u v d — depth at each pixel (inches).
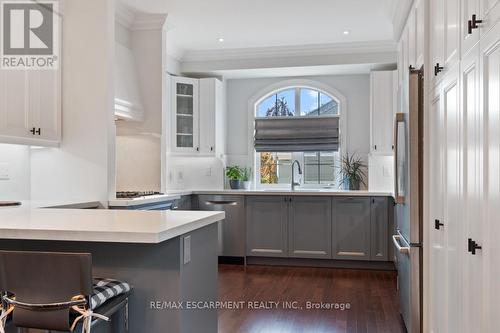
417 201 110.3
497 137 55.6
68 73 149.3
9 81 125.1
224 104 253.8
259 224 218.1
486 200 59.9
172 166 237.3
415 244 110.3
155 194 178.2
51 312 62.4
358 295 162.9
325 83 248.5
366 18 186.1
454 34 80.3
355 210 209.9
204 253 90.3
